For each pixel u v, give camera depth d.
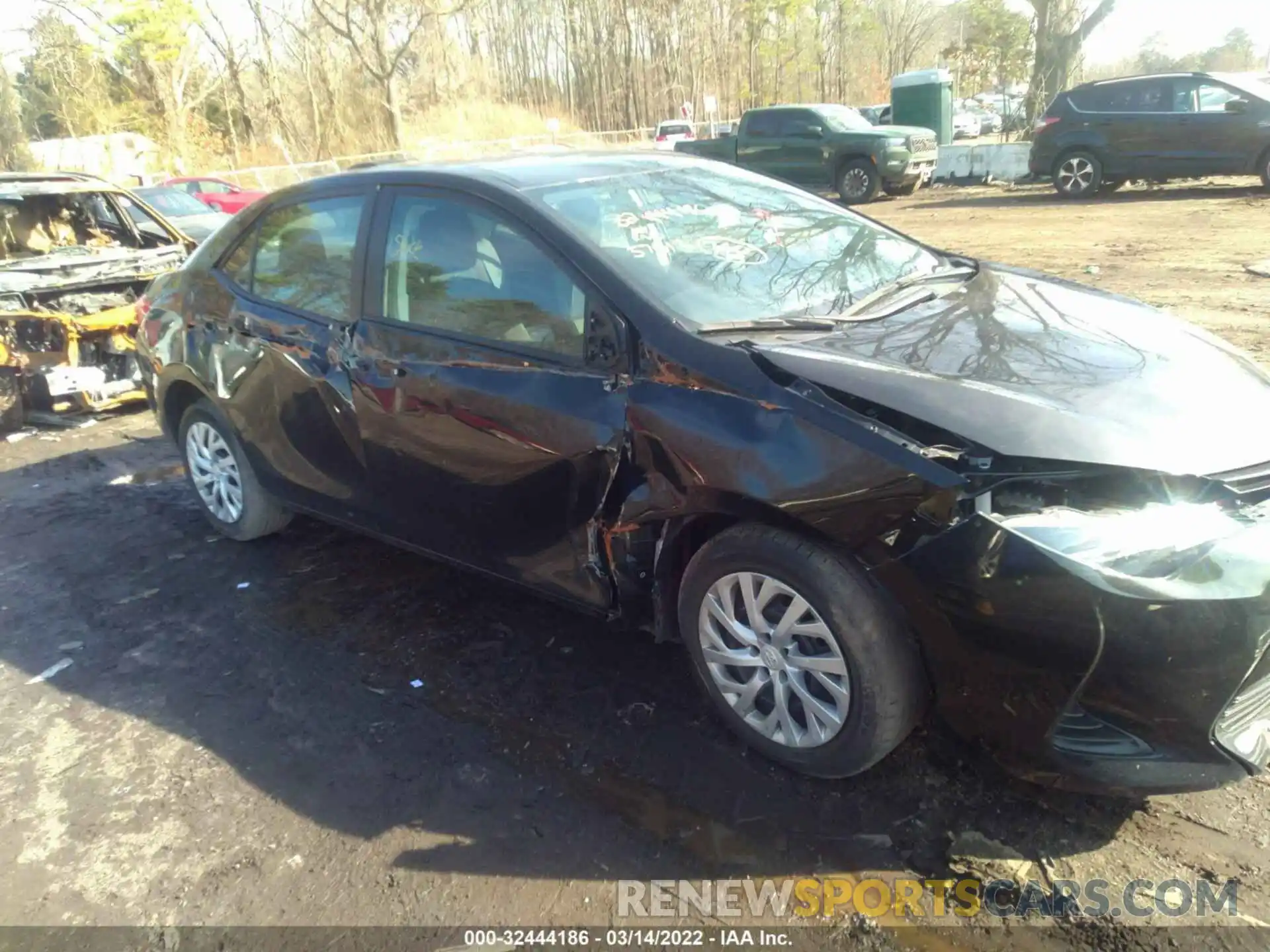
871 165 17.67
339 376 3.82
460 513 3.59
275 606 4.23
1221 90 13.98
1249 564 2.33
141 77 35.53
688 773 2.97
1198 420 2.59
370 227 3.81
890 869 2.56
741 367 2.80
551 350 3.20
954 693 2.59
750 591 2.84
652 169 3.97
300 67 36.94
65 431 7.15
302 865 2.73
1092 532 2.36
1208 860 2.52
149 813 3.00
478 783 3.00
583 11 50.34
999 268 3.95
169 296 4.81
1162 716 2.37
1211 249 10.09
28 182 7.55
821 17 48.19
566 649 3.70
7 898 2.71
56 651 4.00
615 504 3.06
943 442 2.52
